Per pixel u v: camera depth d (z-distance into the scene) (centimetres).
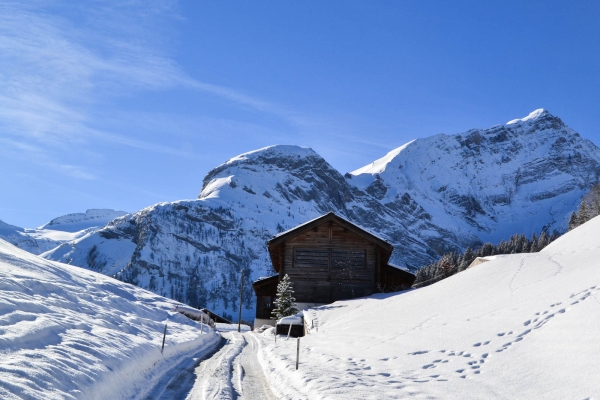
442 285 2569
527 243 14425
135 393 1181
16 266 1908
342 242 4372
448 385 1184
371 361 1576
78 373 1016
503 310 1677
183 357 1900
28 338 1085
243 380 1545
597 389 962
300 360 1773
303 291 4284
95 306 1945
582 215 10462
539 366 1162
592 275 1684
